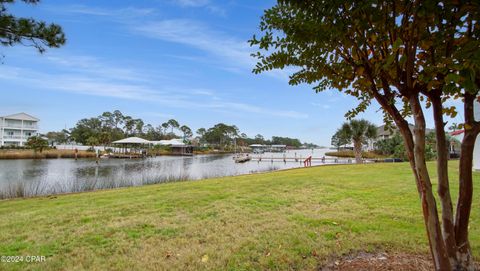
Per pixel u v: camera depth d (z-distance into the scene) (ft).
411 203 15.48
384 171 32.09
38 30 16.40
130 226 11.96
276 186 22.25
